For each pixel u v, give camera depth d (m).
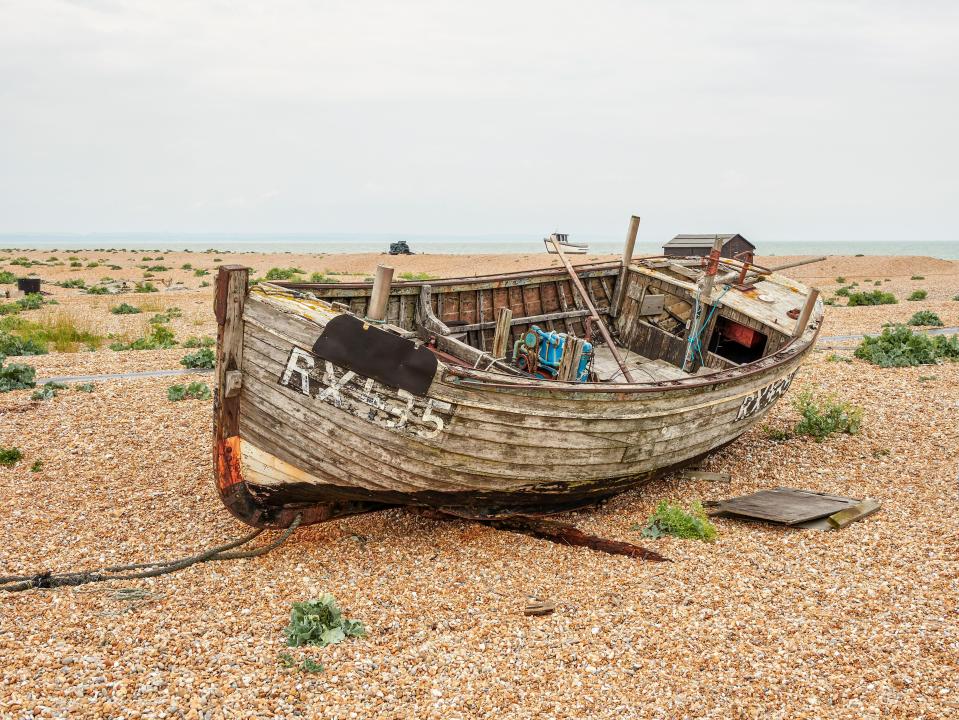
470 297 9.76
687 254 40.41
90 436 9.48
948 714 4.23
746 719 4.22
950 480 8.18
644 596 5.68
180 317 23.39
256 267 56.28
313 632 4.95
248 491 6.22
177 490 7.81
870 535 6.78
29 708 4.07
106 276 42.34
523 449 6.30
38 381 12.44
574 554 6.48
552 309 10.82
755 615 5.38
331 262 64.38
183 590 5.64
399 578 5.96
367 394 5.79
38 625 5.02
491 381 5.87
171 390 11.44
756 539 6.79
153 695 4.27
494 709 4.28
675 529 6.90
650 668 4.71
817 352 16.20
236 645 4.83
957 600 5.54
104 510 7.24
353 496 6.45
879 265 54.94
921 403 11.34
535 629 5.18
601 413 6.49
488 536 6.88
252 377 5.79
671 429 7.28
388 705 4.29
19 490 7.65
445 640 5.01
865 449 9.38
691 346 9.92
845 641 5.02
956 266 53.12
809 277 47.84
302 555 6.35
